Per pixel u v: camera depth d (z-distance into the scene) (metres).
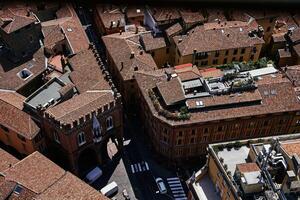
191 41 119.94
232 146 75.25
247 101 99.19
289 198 59.81
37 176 82.19
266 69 109.31
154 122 100.75
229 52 121.69
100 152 104.25
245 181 63.16
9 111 100.12
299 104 101.06
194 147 104.00
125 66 115.62
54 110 94.50
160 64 129.62
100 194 79.62
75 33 125.88
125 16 136.38
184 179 102.88
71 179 81.50
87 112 93.94
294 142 65.75
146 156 108.19
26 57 119.00
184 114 96.69
